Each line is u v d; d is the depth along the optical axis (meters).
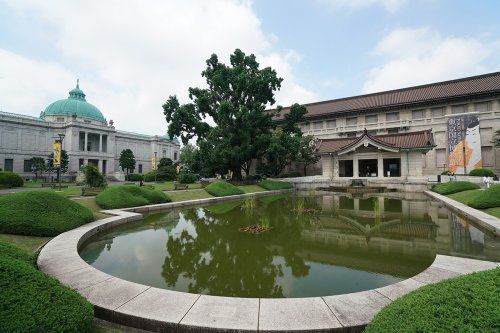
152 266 6.73
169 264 6.87
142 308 4.23
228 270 6.39
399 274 6.00
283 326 3.75
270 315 4.03
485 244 8.23
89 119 68.19
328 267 6.49
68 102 68.25
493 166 34.94
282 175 41.69
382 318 3.08
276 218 13.03
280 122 38.12
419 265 6.52
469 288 2.98
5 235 8.17
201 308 4.24
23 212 8.74
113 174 60.62
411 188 27.70
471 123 34.81
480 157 34.06
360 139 32.72
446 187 20.83
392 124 41.66
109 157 66.75
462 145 35.19
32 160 50.22
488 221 9.97
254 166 46.94
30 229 8.42
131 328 4.02
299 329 3.70
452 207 14.52
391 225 11.10
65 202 10.30
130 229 10.98
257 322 3.85
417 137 31.19
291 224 11.52
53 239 8.08
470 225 10.95
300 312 4.10
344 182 32.97
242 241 8.95
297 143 32.31
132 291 4.82
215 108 33.34
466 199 15.62
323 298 4.52
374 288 5.30
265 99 32.91
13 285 3.35
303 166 47.41
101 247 8.48
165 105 30.34
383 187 27.94
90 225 10.03
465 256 7.09
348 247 8.08
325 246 8.22
